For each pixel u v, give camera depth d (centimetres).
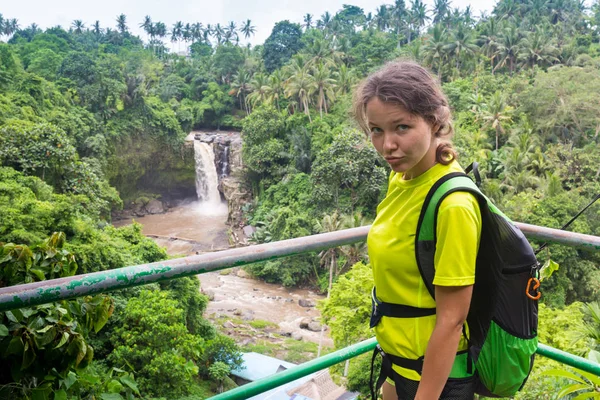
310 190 3744
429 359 108
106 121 4484
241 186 4588
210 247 4009
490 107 3844
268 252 127
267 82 5347
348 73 4859
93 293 108
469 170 116
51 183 2889
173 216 4819
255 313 2775
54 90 4138
